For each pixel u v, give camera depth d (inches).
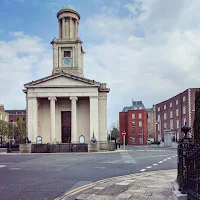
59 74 1637.6
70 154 1135.6
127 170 585.0
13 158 933.2
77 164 714.8
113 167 642.2
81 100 1766.7
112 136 3814.0
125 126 3440.0
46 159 878.4
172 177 461.4
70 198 329.4
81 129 1738.4
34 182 441.1
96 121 1614.2
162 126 2940.5
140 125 3297.2
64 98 1732.3
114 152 1273.4
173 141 2383.1
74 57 1793.8
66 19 1845.5
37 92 1632.6
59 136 1728.6
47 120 1740.9
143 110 3312.0
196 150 253.8
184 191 287.7
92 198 312.3
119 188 369.7
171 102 2615.7
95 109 1621.6
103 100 1721.2
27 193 357.7
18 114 4254.4
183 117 2247.8
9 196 341.1
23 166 674.8
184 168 292.7
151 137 3838.6
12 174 534.6
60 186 405.7
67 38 1809.8
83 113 1755.7
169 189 354.6
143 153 1186.6
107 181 440.1
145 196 315.0
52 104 1624.0
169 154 1110.4
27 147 1285.7
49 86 1627.7
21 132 3189.0
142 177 467.8
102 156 1000.2
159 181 420.2
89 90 1635.1
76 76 1636.3
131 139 3299.7
